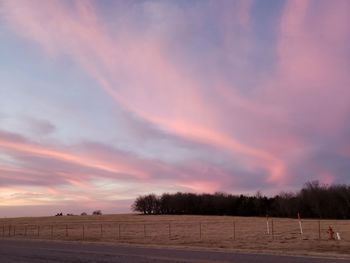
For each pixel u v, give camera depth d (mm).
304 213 131375
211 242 35781
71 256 24969
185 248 29375
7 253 28109
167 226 77000
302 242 34312
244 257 22484
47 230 71125
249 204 151875
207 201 163500
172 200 171000
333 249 26734
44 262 22469
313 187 130500
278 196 141125
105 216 146375
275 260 20688
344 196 124500
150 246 31672
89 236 49875
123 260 22172
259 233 50844
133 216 145375
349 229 56312
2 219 132875
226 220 102125
